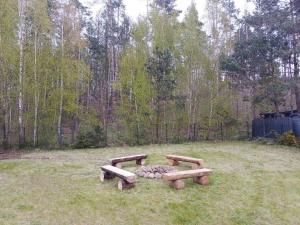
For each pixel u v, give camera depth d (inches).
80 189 268.8
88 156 458.9
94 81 1069.8
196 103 759.1
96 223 201.0
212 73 758.5
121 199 241.3
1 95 594.6
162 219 208.1
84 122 679.7
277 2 727.7
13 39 598.9
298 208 232.4
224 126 773.3
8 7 584.1
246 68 727.1
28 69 615.8
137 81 674.2
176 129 754.8
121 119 724.0
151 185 276.5
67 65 641.6
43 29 633.0
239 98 871.1
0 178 316.2
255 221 209.5
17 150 544.7
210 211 221.6
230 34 805.9
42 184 288.5
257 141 670.5
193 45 739.4
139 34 716.7
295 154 481.4
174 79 700.7
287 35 708.7
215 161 411.5
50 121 658.2
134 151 515.8
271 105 772.6
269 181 300.7
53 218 208.1
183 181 286.4
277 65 749.9
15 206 229.9
